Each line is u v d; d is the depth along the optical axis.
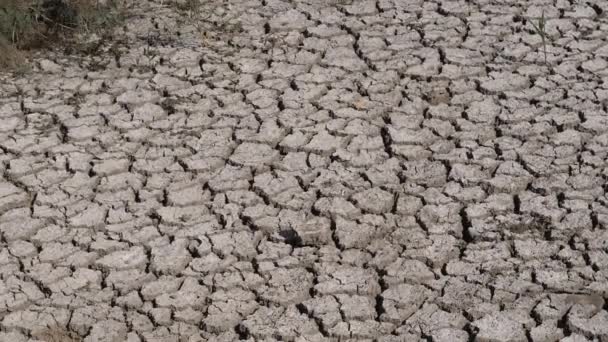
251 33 7.61
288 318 5.45
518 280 5.55
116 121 6.80
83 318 5.49
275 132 6.67
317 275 5.67
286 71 7.22
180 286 5.65
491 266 5.64
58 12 7.52
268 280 5.66
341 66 7.25
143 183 6.33
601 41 7.37
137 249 5.88
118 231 5.99
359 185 6.24
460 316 5.38
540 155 6.39
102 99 6.99
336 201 6.12
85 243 5.91
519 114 6.73
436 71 7.15
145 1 7.93
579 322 5.27
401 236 5.88
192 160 6.47
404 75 7.13
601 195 6.05
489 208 6.02
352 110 6.84
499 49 7.32
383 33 7.55
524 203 6.03
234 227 6.00
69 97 7.01
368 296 5.54
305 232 5.89
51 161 6.48
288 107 6.89
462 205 6.06
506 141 6.52
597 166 6.27
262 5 7.91
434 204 6.08
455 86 7.02
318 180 6.29
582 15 7.63
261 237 5.93
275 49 7.44
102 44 7.48
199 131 6.71
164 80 7.15
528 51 7.30
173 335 5.39
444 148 6.49
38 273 5.73
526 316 5.34
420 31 7.55
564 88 6.94
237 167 6.42
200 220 6.05
